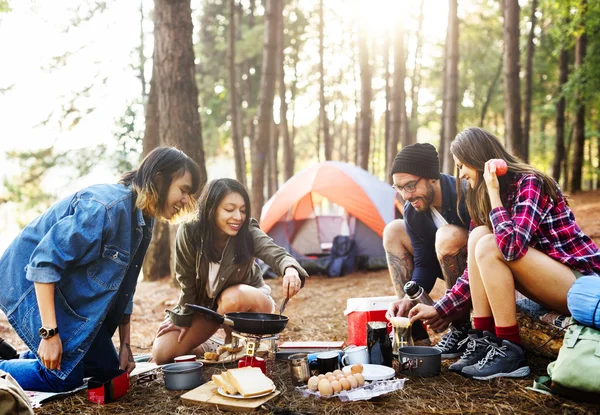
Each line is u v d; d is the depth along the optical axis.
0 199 14.14
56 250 2.51
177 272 3.22
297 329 4.46
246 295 3.19
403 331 3.06
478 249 2.70
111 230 2.66
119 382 2.63
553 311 2.80
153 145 9.40
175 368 2.79
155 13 6.88
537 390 2.44
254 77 19.78
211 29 19.86
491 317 2.84
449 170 9.91
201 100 19.80
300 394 2.58
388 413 2.30
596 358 2.22
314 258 8.50
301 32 19.78
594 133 17.72
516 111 9.14
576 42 14.25
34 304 2.62
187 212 2.78
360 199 8.23
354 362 2.86
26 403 2.11
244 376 2.53
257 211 10.32
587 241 2.67
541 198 2.67
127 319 3.07
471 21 19.12
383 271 8.10
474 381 2.65
